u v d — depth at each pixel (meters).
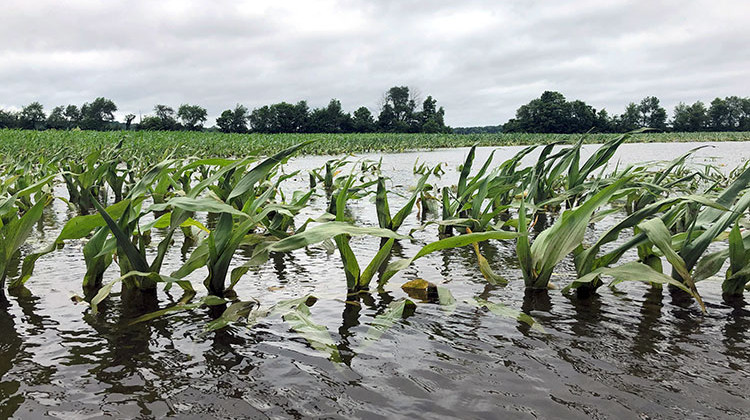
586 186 3.89
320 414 1.23
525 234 2.02
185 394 1.33
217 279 2.21
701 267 2.29
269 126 80.12
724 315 1.93
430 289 2.32
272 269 2.74
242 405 1.27
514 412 1.24
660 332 1.76
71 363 1.51
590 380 1.41
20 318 1.90
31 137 16.44
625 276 2.00
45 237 3.56
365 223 4.38
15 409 1.24
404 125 84.25
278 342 1.68
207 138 21.89
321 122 79.75
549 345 1.66
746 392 1.32
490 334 1.76
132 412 1.23
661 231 2.00
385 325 1.85
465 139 37.59
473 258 3.00
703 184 7.08
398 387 1.37
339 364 1.52
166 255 3.03
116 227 2.09
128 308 2.03
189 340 1.70
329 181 7.46
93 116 83.25
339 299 2.19
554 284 2.41
